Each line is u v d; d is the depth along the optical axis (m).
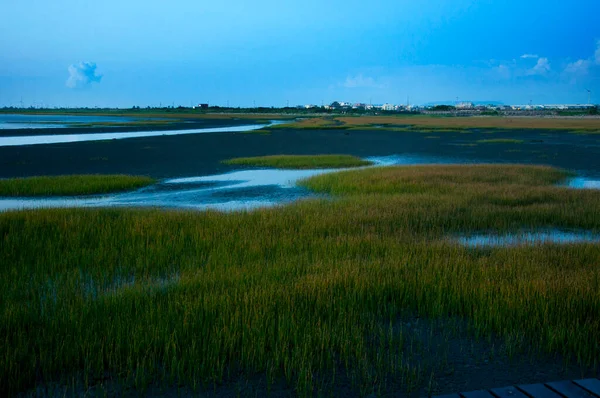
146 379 5.84
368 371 6.06
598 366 6.21
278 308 7.51
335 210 16.19
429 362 6.39
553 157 38.62
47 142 51.50
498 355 6.54
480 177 24.11
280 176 27.55
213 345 6.39
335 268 9.67
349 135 66.88
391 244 11.79
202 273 9.63
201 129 81.06
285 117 164.38
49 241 11.84
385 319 7.68
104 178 24.62
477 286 8.35
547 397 5.26
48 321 7.23
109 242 12.16
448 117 166.50
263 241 12.02
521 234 13.72
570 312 7.38
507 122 112.44
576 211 16.05
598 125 94.75
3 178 26.48
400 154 41.44
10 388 5.67
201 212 15.80
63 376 5.95
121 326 6.90
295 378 5.97
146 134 66.50
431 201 17.77
